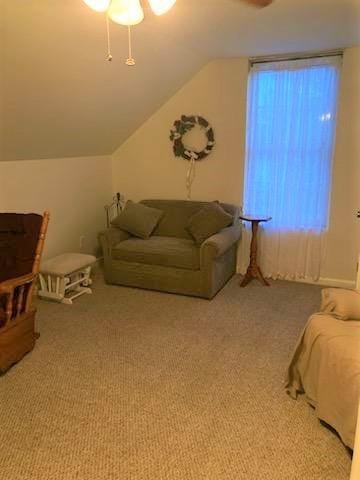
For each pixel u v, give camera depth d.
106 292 3.87
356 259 3.95
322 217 3.98
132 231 4.13
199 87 4.20
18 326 2.55
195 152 4.38
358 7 2.54
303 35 3.16
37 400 2.20
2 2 1.90
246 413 2.10
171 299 3.70
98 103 3.47
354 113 3.68
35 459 1.77
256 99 3.98
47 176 3.86
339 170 3.84
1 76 2.41
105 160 4.73
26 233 2.69
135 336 2.96
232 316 3.32
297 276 4.20
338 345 1.90
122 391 2.29
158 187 4.71
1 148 3.16
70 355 2.68
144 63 3.29
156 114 4.48
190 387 2.33
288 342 2.88
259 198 4.18
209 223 3.80
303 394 2.27
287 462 1.77
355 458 0.98
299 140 3.90
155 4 1.64
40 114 3.05
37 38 2.27
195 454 1.81
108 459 1.77
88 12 2.23
